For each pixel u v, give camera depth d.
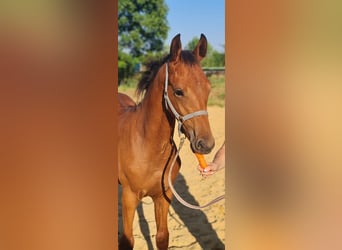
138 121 1.94
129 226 2.01
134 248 2.11
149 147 1.92
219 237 2.11
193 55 1.82
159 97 1.87
